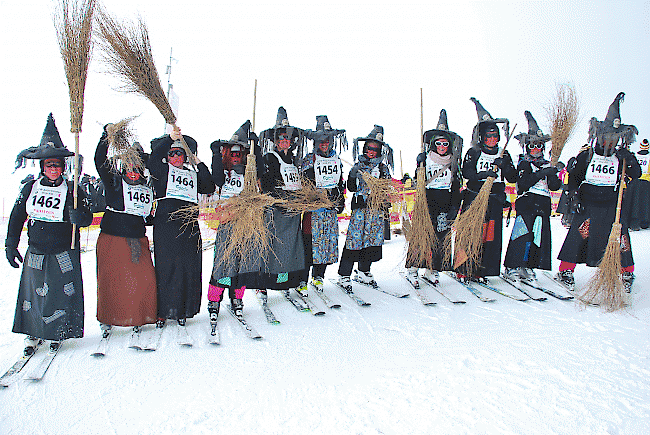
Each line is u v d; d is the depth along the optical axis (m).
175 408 2.61
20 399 2.71
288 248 4.38
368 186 4.89
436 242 5.09
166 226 3.79
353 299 4.80
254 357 3.33
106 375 3.03
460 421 2.45
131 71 3.54
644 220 8.07
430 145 5.14
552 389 2.79
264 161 4.52
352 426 2.41
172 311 3.79
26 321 3.36
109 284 3.61
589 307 4.54
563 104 4.95
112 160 3.62
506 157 5.07
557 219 11.41
